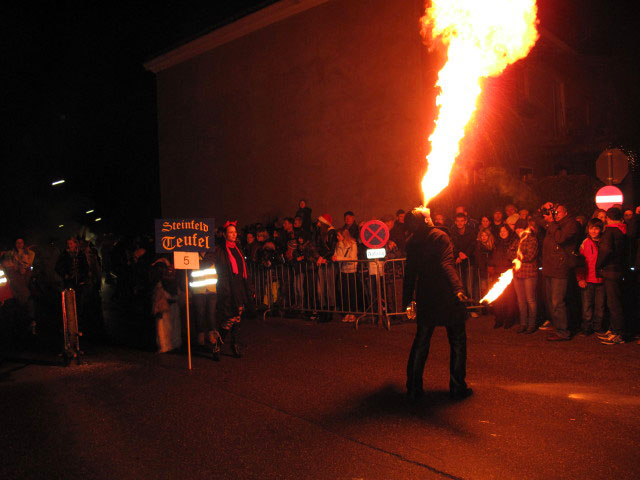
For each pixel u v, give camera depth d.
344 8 15.49
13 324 11.73
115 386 7.21
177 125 21.69
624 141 19.47
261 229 13.87
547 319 9.91
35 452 5.08
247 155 18.81
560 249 8.52
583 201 12.66
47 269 12.74
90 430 5.59
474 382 6.59
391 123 14.56
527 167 17.22
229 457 4.75
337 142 15.86
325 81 16.12
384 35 14.62
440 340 8.91
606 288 8.23
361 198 15.32
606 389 6.11
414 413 5.61
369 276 10.66
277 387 6.79
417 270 6.10
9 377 8.02
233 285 8.42
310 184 16.72
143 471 4.55
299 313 12.45
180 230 8.05
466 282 11.00
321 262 11.38
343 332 10.12
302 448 4.86
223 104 19.66
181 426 5.57
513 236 9.64
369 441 4.94
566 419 5.25
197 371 7.80
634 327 9.02
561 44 17.45
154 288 9.33
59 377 7.88
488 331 9.50
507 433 4.97
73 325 8.62
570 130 19.48
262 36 18.02
